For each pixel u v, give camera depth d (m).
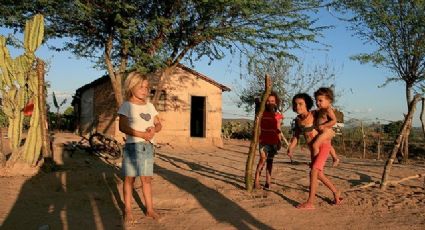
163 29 12.84
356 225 5.42
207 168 10.66
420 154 18.94
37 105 8.78
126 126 5.51
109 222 5.53
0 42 8.68
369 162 13.69
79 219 5.59
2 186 7.38
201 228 5.28
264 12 12.87
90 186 7.66
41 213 5.82
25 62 8.80
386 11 15.10
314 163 6.32
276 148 7.67
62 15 12.95
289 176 9.23
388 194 7.33
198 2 12.34
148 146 5.67
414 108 7.64
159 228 5.32
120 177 8.33
